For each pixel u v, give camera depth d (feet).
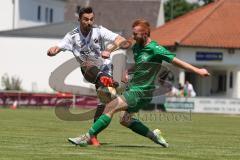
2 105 346.13
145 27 93.86
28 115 232.12
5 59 456.86
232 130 169.78
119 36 99.45
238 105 321.52
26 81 455.63
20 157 79.56
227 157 87.20
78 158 79.00
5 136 116.88
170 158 82.79
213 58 426.51
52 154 83.25
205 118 260.62
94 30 100.73
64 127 158.30
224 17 449.06
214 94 457.27
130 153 87.10
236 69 428.15
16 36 455.22
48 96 342.64
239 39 428.15
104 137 124.26
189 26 445.37
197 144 111.24
